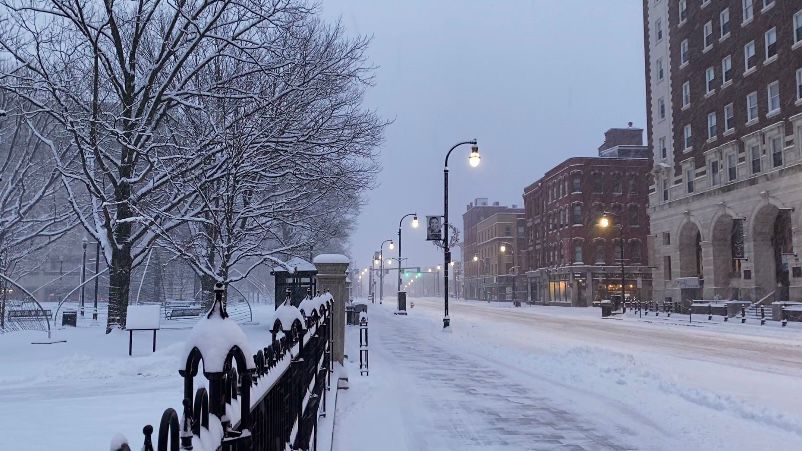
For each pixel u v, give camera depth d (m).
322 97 20.70
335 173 21.77
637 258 67.19
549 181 75.31
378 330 28.12
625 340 23.38
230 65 21.94
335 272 12.40
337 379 10.73
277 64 18.64
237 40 18.30
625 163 67.94
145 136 18.88
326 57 20.31
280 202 21.39
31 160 24.88
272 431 3.36
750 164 38.56
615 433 8.20
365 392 10.78
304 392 5.30
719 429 8.43
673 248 47.88
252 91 19.84
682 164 46.78
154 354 13.62
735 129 40.41
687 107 46.47
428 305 75.81
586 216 66.81
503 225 102.06
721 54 42.22
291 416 4.24
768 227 38.00
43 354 14.73
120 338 18.05
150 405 8.27
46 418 7.25
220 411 2.11
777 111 36.19
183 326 24.78
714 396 10.52
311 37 20.53
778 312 31.56
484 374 13.69
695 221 44.50
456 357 17.00
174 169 18.72
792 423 8.51
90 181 18.23
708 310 39.25
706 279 43.00
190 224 25.02
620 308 52.78
